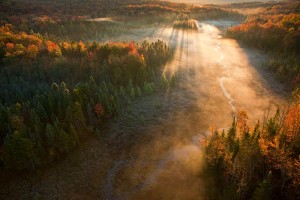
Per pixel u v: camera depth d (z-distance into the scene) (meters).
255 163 35.69
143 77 70.62
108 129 54.09
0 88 61.91
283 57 81.38
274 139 37.47
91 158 47.06
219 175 38.44
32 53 77.62
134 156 47.19
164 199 38.88
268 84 69.06
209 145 40.69
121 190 41.00
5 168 43.31
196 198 38.16
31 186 41.81
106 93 58.97
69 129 47.84
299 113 38.72
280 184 34.28
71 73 72.69
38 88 61.78
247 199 33.59
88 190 41.34
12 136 39.72
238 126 44.78
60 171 44.31
